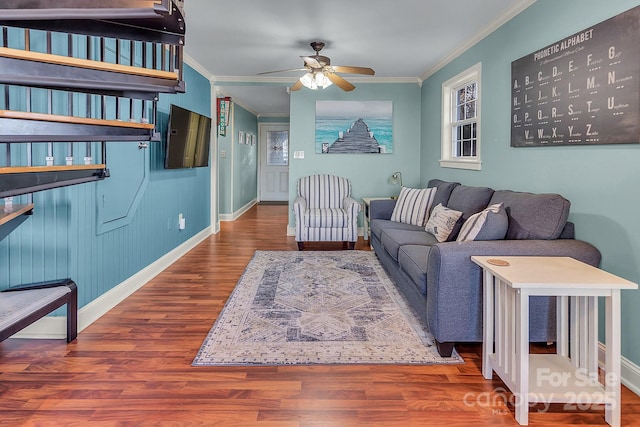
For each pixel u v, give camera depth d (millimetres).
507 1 3123
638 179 2041
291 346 2486
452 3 3156
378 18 3479
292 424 1746
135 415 1797
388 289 3580
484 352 2141
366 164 6023
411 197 4539
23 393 1964
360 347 2479
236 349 2439
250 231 6594
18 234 2559
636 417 1808
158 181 4113
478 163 3924
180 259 4703
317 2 3154
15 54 1733
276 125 10828
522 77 3084
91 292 2863
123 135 2238
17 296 2318
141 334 2656
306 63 3889
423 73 5570
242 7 3246
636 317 2043
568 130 2545
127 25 1924
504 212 2568
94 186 2865
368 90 5938
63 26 1825
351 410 1851
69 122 1996
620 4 2131
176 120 4168
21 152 2510
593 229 2355
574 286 1712
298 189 5781
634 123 2039
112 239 3162
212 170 6246
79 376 2125
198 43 4207
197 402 1900
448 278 2264
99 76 1896
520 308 1736
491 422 1776
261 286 3670
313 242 5750
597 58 2287
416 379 2127
